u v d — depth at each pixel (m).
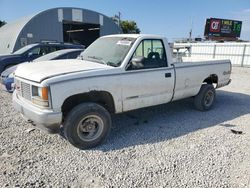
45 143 4.54
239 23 53.91
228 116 6.52
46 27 21.19
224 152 4.35
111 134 5.07
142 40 5.02
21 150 4.24
